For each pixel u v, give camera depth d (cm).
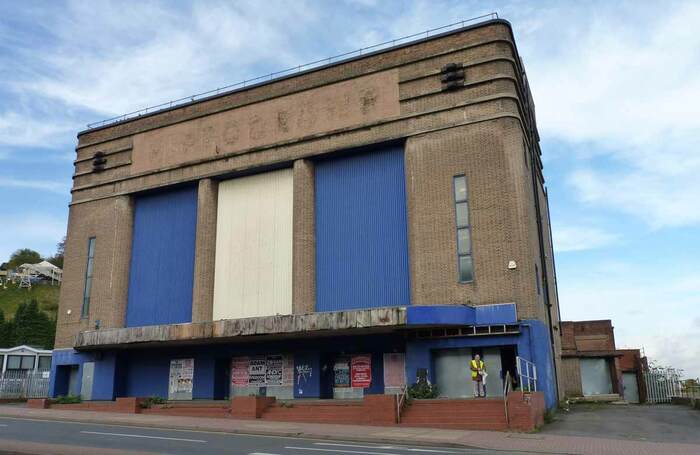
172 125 3719
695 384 3591
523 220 2639
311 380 2973
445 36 2975
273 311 3192
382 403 2169
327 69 3253
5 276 14438
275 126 3331
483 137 2773
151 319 3569
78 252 3891
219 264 3419
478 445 1585
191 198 3641
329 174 3195
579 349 5025
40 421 2372
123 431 1956
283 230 3275
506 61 2847
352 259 3022
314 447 1552
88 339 3328
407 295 2858
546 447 1554
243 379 3209
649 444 1608
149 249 3709
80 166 4062
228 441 1678
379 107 3047
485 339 2559
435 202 2800
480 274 2636
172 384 3388
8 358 4991
